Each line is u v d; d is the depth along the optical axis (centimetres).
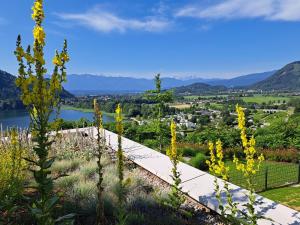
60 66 351
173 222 609
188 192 764
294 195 952
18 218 531
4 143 912
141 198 703
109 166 1008
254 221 536
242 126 513
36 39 329
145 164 1052
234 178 1155
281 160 1523
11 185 575
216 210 664
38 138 348
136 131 1961
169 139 1845
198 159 1305
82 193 706
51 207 362
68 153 1156
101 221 574
